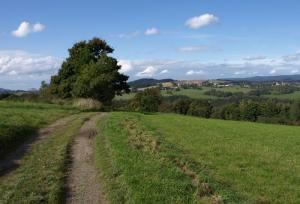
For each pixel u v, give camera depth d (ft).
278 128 163.94
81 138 89.76
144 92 346.74
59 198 44.01
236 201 42.75
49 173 54.75
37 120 121.80
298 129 164.66
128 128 107.14
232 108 387.75
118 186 48.14
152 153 68.03
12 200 42.65
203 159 70.59
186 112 417.28
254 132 131.44
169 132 112.37
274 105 376.89
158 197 42.63
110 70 241.14
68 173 56.03
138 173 52.54
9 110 149.48
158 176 51.39
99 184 50.39
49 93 260.62
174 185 47.19
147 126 121.08
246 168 64.80
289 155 81.30
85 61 263.29
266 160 73.41
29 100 244.01
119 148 70.74
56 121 129.59
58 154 68.28
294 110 363.35
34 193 45.06
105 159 64.08
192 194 44.39
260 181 55.93
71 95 252.21
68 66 262.88
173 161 62.85
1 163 61.87
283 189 52.08
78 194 46.32
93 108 218.18
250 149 86.74
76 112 176.24
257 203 44.50
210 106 412.57
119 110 233.96
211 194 45.06
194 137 103.45
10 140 80.69
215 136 109.29
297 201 46.62
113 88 245.45
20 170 56.70
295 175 61.26
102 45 275.39
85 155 69.46
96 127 111.75
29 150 72.64
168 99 502.79
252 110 375.04
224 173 59.52
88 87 229.45
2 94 284.61
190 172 55.83
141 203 40.91
